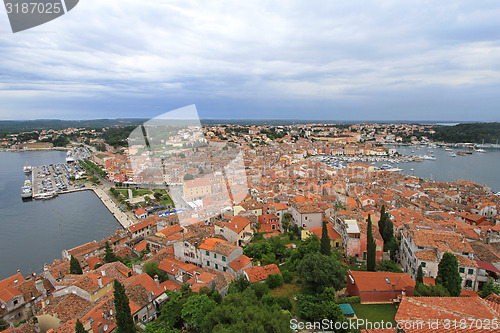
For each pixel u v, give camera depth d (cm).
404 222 8362
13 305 5622
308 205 9175
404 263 6800
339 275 5138
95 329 4100
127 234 10125
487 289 4900
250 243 7262
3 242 11388
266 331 2848
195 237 6794
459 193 14600
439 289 4375
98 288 5109
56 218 14062
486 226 8919
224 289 4903
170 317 4197
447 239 6197
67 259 8056
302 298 4597
